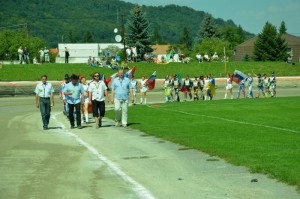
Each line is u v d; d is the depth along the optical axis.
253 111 28.69
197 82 42.47
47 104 21.83
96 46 114.31
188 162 13.30
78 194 10.11
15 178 11.62
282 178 10.86
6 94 48.50
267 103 34.53
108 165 13.16
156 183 11.02
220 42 113.19
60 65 62.31
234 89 58.75
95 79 22.00
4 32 147.38
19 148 16.23
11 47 141.62
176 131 19.61
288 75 71.44
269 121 23.25
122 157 14.36
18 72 58.62
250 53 131.75
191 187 10.59
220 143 16.05
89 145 16.80
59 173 12.16
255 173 11.62
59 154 15.00
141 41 89.69
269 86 45.69
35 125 23.59
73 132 20.62
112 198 9.79
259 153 13.97
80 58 88.94
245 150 14.53
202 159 13.66
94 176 11.81
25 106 37.44
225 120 23.73
